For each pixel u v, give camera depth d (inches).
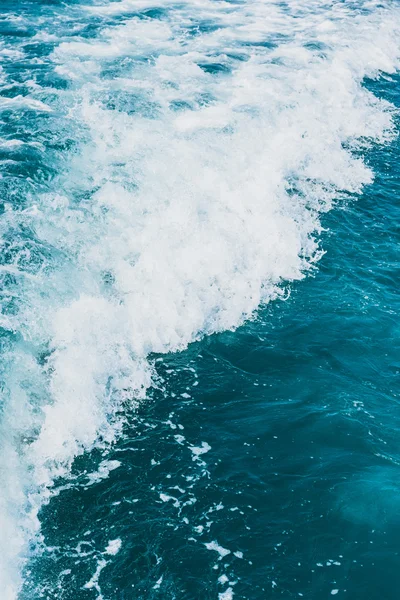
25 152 514.0
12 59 692.1
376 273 497.0
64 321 384.2
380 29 968.9
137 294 419.2
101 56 729.0
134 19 871.1
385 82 852.0
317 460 341.1
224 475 329.4
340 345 423.8
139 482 323.9
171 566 286.8
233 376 393.7
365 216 565.0
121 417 358.6
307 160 612.7
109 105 609.9
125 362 386.3
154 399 372.2
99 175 503.8
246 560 290.7
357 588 282.2
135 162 525.7
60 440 335.9
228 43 829.2
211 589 278.5
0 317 370.3
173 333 414.3
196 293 438.9
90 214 461.1
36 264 408.8
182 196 499.8
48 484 318.3
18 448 324.5
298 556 293.7
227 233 483.8
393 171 642.8
